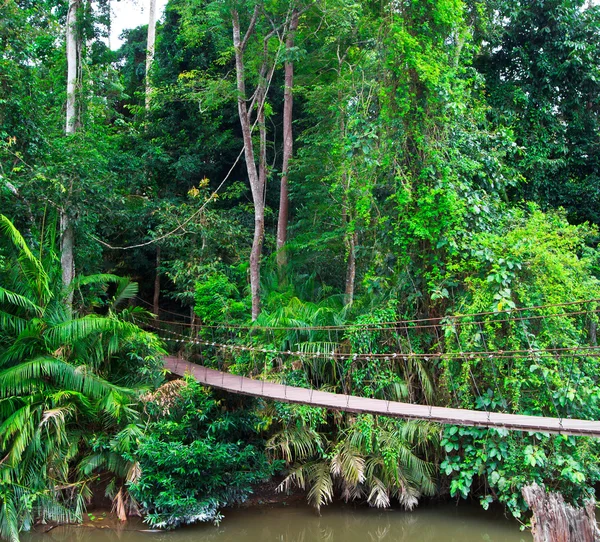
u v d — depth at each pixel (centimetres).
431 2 920
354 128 1027
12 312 927
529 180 1330
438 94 912
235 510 892
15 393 865
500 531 818
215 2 1295
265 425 930
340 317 1022
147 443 841
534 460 747
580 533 461
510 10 1335
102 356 952
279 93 1728
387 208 1004
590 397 804
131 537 804
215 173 1744
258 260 1273
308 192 1459
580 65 1355
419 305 959
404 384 916
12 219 1080
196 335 1376
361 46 1380
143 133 1728
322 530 845
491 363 820
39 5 1416
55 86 1606
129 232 1549
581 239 994
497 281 823
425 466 888
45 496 830
